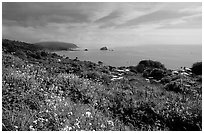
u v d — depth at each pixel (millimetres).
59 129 8773
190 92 16406
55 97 11664
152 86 18500
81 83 14930
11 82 11594
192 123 11438
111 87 16562
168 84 18000
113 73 24234
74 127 9195
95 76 19219
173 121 11648
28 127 8453
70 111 10492
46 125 8844
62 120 9500
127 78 21234
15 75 12742
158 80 21688
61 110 10383
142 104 12883
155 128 11086
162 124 11531
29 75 13914
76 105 11555
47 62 24906
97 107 12219
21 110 9484
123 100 13344
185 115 11930
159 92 16078
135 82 19484
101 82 17609
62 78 14992
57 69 20797
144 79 21609
